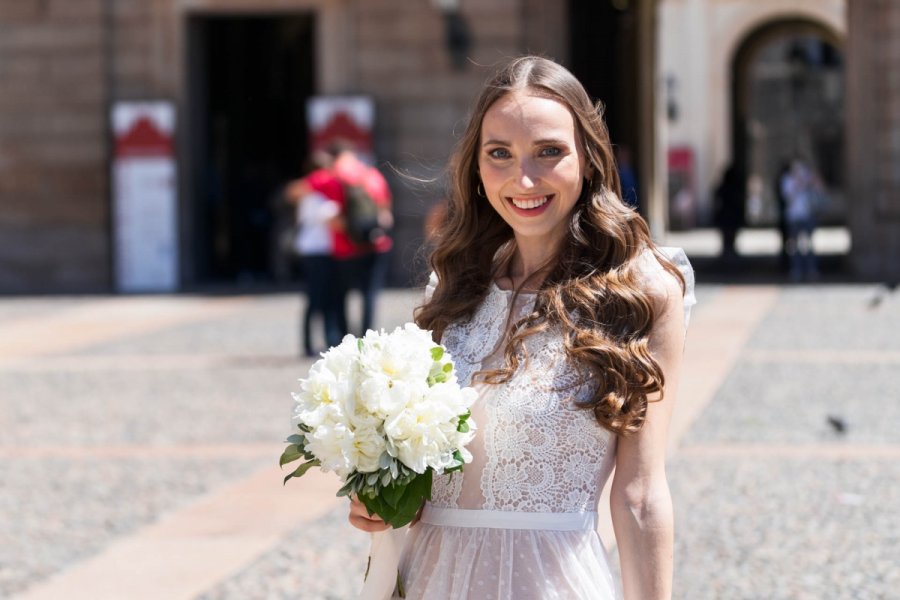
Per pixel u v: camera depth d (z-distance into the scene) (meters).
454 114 23.75
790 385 12.04
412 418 2.86
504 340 3.17
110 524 7.82
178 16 24.08
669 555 2.97
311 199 14.64
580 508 3.04
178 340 16.44
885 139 23.19
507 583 2.99
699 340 15.04
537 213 3.14
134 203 23.70
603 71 28.55
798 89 46.84
